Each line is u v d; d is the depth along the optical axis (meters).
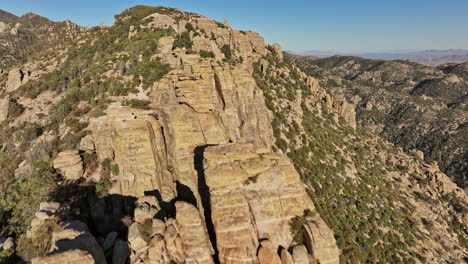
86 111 42.34
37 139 40.16
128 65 55.72
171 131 34.62
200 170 28.92
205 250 19.59
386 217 68.00
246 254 20.20
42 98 54.31
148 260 18.61
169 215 24.30
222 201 21.88
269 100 80.62
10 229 20.62
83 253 14.02
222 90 52.88
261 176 23.84
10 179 33.25
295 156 69.06
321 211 57.31
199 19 94.19
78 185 26.52
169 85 44.44
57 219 18.28
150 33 74.88
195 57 55.91
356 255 50.03
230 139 42.97
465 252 71.31
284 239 22.05
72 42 87.31
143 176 27.78
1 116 48.19
